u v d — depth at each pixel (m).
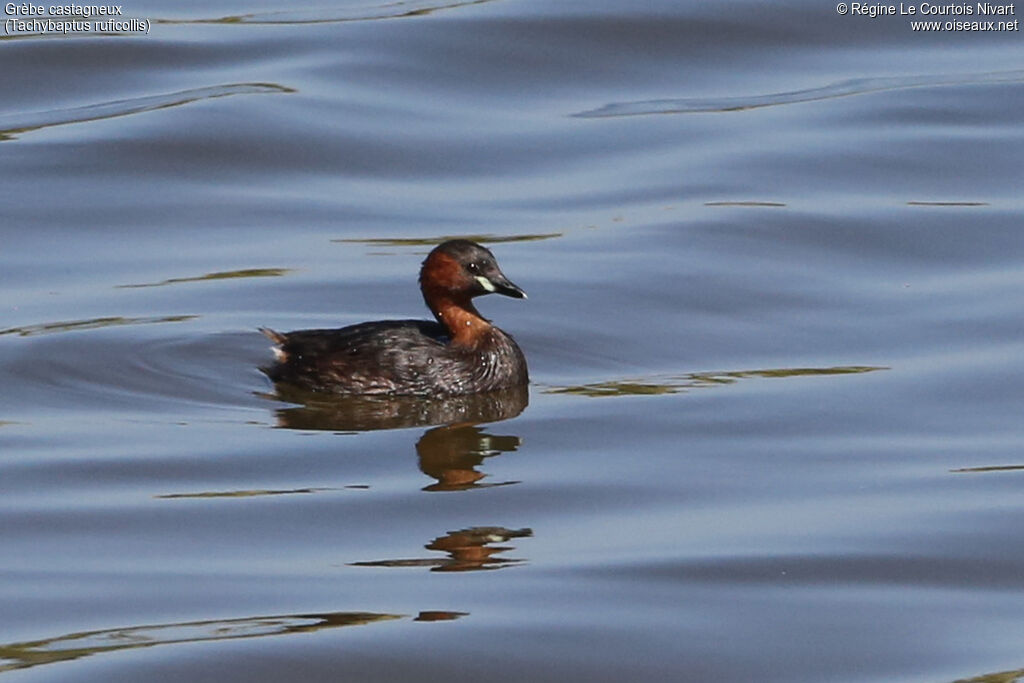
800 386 16.95
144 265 20.22
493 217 21.78
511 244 20.84
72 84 25.64
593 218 21.67
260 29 27.67
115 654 11.88
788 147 23.70
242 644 12.03
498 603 12.68
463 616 12.47
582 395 16.86
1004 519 14.08
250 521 14.02
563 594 12.82
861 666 11.95
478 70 26.20
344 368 16.86
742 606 12.71
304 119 24.45
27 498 14.41
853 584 13.08
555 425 16.08
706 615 12.58
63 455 15.23
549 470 15.04
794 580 13.09
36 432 15.73
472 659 11.91
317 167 23.36
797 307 19.09
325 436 15.79
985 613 12.66
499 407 16.56
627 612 12.59
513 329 18.42
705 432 15.88
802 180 22.75
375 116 24.75
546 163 23.52
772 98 25.48
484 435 15.86
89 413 16.22
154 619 12.40
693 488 14.73
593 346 18.12
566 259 20.31
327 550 13.53
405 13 28.14
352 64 26.20
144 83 25.72
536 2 28.03
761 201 22.03
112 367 17.25
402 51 26.61
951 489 14.68
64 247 20.77
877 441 15.69
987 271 20.02
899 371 17.28
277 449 15.45
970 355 17.62
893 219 21.45
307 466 15.10
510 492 14.59
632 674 11.82
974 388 16.81
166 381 17.02
